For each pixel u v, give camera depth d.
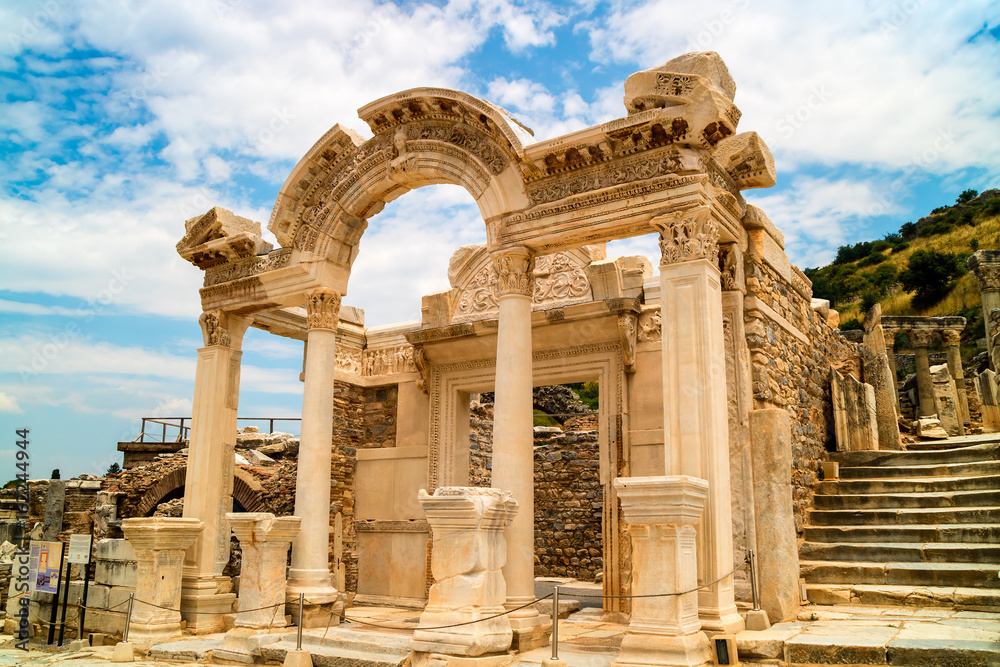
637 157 9.36
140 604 11.21
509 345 9.96
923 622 8.16
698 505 7.64
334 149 12.30
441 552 8.07
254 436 22.98
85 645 11.56
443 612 7.88
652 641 7.11
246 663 9.52
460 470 14.37
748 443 9.57
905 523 10.91
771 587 8.95
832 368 14.27
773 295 11.05
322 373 11.96
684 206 8.90
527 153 9.88
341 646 9.23
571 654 8.33
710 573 7.99
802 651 7.23
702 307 8.62
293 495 18.39
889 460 12.98
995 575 9.16
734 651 7.31
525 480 9.55
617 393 12.21
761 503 9.30
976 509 10.49
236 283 13.23
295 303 13.03
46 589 12.40
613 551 11.56
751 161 10.07
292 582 11.02
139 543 11.33
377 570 14.70
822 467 12.77
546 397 29.53
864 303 41.03
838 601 9.56
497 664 7.71
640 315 12.23
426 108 11.14
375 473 15.23
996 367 10.75
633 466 11.80
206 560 12.27
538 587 15.72
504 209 10.32
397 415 15.30
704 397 8.41
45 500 24.55
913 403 21.61
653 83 8.95
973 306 36.56
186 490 12.79
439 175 11.24
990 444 12.75
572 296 13.12
